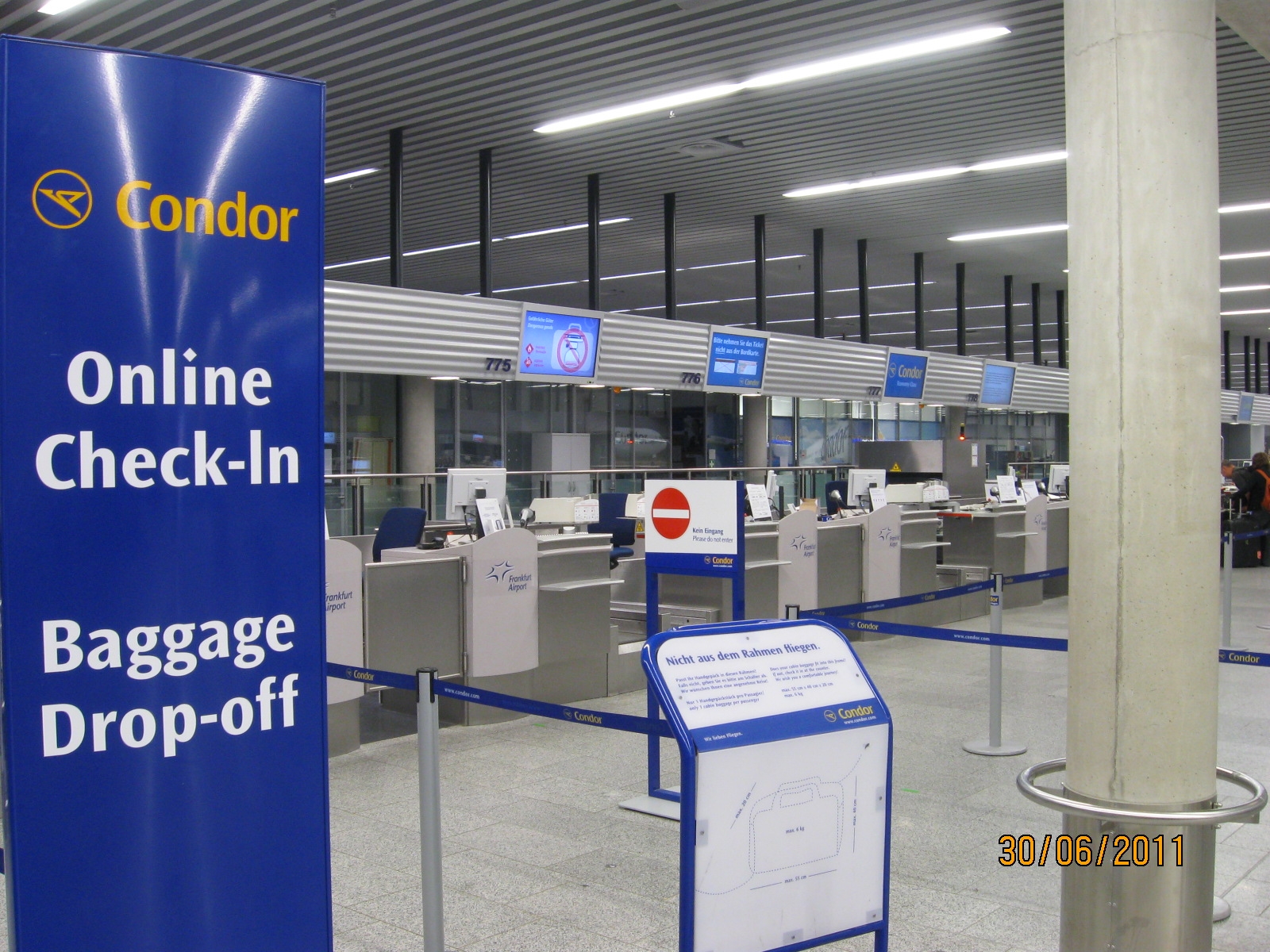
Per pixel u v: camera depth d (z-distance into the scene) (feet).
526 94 30.14
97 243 6.73
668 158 36.91
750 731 8.48
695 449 76.18
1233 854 13.67
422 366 34.27
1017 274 62.69
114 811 6.89
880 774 9.23
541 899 12.19
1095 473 9.51
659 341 42.01
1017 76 28.66
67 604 6.70
